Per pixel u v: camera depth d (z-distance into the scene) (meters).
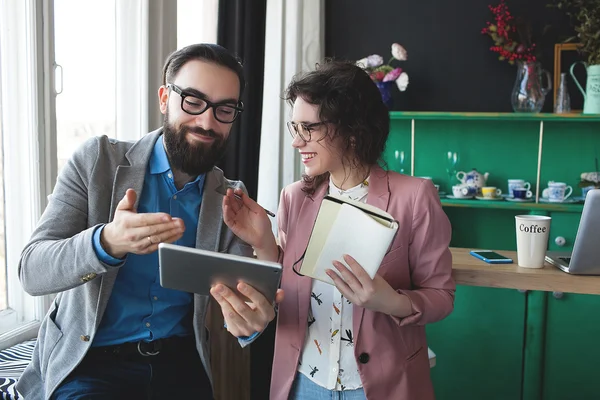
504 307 2.41
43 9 1.82
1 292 1.89
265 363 2.65
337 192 1.35
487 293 2.42
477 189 2.78
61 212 1.29
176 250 1.04
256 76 2.67
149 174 1.39
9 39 1.79
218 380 2.18
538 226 1.46
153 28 2.14
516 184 2.73
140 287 1.37
